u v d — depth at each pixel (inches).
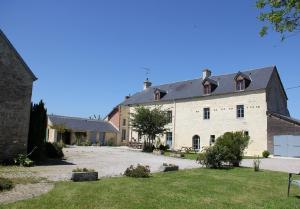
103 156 847.1
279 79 1307.8
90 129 1752.0
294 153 1094.4
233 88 1288.1
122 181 412.5
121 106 1859.0
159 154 1047.6
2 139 588.4
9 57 609.3
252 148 1193.4
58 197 307.0
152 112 1243.8
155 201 309.0
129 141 1627.7
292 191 401.7
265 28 343.9
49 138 1656.0
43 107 689.0
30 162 570.9
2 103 593.9
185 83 1571.1
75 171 421.1
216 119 1316.4
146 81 1831.9
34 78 638.5
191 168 610.5
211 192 368.8
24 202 282.2
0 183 334.6
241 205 315.3
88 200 300.0
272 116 1159.6
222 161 663.8
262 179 488.4
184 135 1428.4
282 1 326.0
